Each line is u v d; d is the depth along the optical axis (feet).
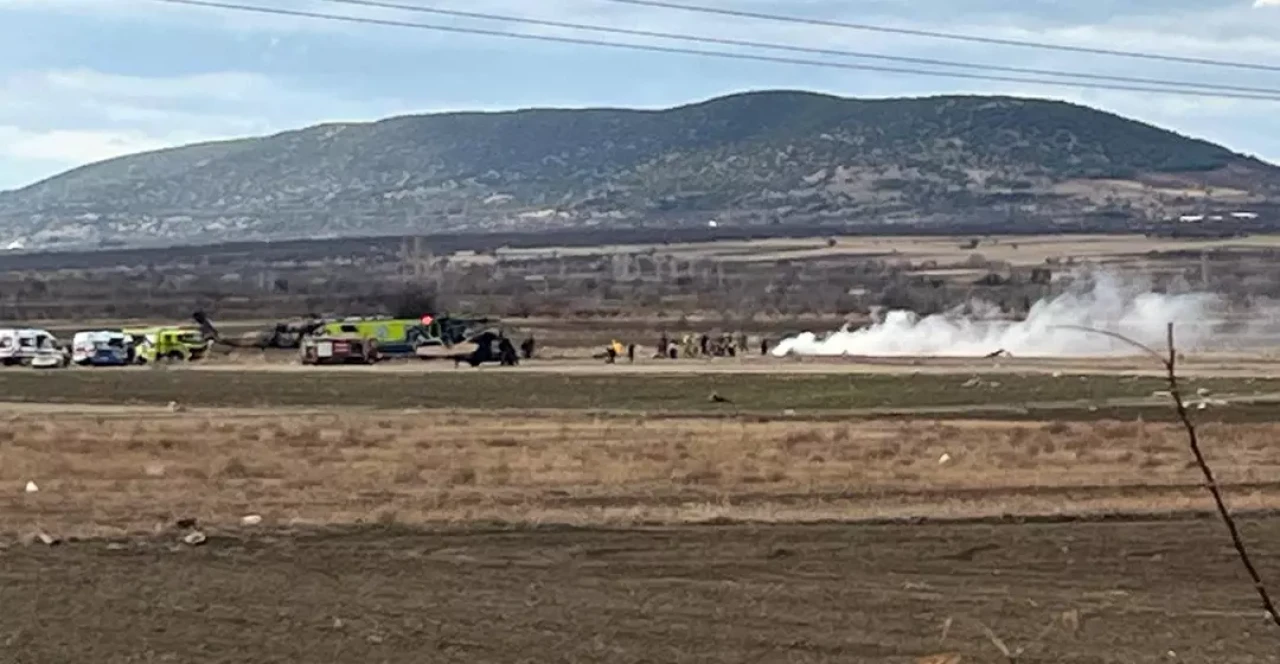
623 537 98.07
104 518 104.94
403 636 70.79
